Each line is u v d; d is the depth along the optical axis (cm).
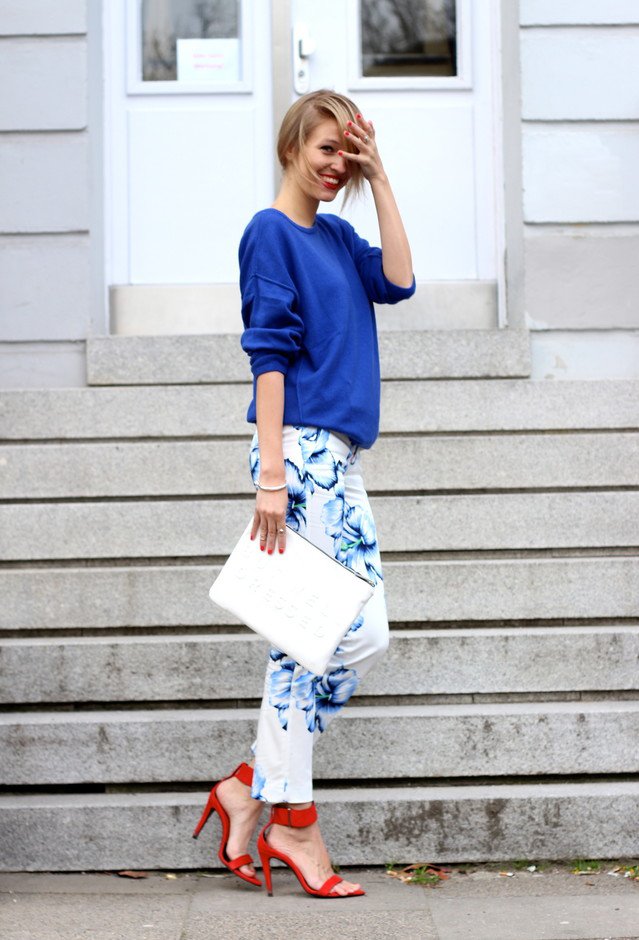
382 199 277
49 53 447
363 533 274
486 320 477
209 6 486
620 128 445
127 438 396
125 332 476
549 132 444
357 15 484
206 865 295
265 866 275
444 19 486
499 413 397
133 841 296
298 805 273
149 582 347
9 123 445
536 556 368
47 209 443
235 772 286
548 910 262
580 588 347
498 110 477
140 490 381
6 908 266
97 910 264
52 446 382
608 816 297
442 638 327
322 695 272
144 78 486
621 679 328
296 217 275
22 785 310
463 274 481
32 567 367
